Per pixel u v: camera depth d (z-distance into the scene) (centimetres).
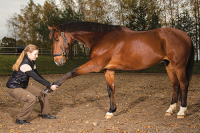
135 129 256
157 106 408
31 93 301
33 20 2766
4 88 683
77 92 611
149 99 488
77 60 1938
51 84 289
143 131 246
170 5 1992
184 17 1744
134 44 302
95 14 2142
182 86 311
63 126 280
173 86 339
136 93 577
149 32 313
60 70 1502
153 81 856
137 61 304
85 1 2189
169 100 466
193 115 317
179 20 1745
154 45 301
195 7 1877
